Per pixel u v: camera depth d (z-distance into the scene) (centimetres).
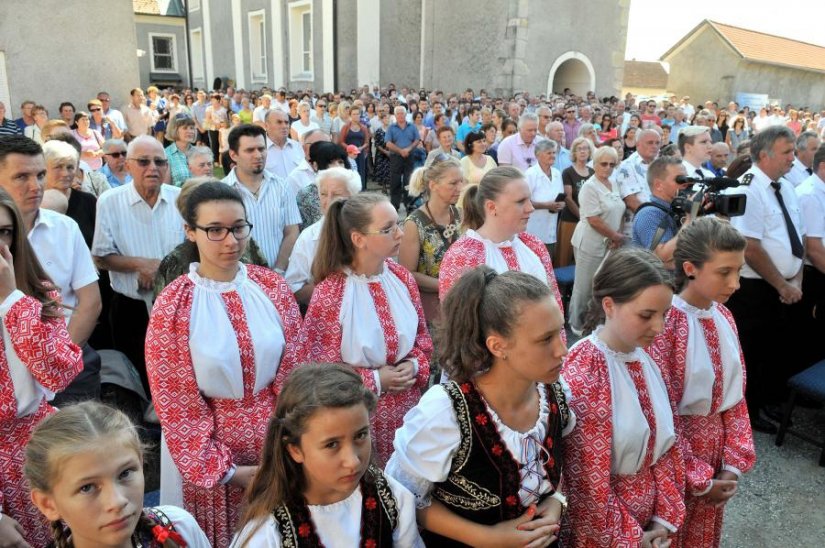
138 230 364
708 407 226
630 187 548
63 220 287
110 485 132
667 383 214
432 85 1995
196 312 210
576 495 191
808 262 417
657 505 204
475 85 1869
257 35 2545
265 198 404
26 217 271
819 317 431
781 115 1916
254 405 218
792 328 427
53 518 137
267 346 217
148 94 1535
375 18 2014
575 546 194
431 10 1953
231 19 2659
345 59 2139
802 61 3103
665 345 220
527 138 719
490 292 161
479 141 647
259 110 1369
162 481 223
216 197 210
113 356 342
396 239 245
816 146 511
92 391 282
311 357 244
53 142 366
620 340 193
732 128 1627
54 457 129
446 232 355
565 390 184
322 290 249
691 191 363
